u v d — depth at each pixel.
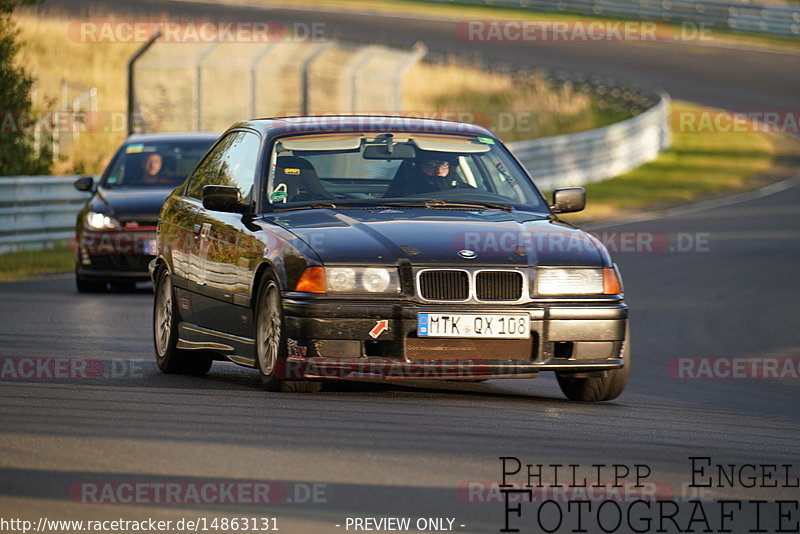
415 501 15.92
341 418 21.25
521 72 138.12
